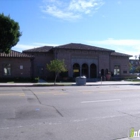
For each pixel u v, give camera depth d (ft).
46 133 18.62
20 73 112.47
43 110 28.35
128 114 27.07
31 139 17.04
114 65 148.36
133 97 43.70
